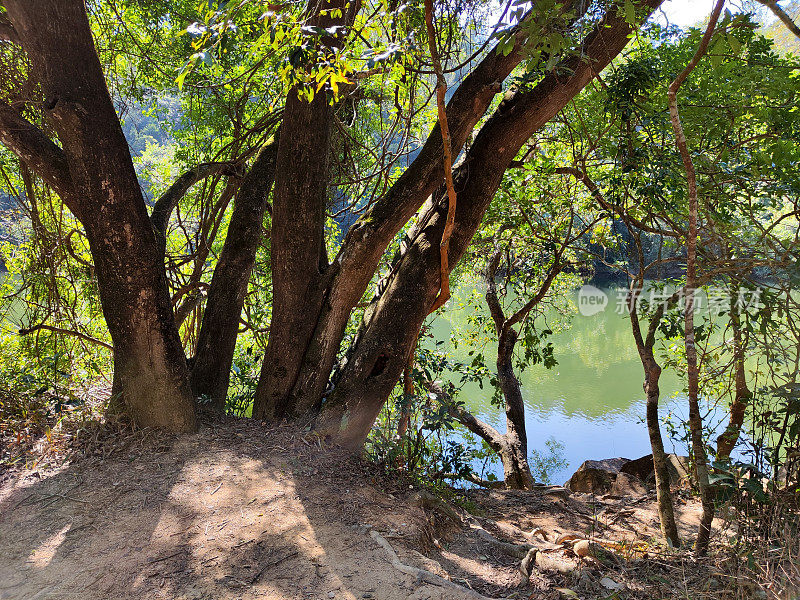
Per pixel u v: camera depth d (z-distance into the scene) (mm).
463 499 5773
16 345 7887
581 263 10398
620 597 3484
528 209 8500
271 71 7824
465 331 12500
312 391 5730
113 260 4848
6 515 3754
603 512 5957
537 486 9023
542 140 8055
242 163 7734
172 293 8500
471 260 11266
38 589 3047
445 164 4598
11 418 4883
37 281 7828
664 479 4570
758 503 3756
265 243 9758
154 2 8773
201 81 8812
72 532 3596
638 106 5551
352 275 5680
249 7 4684
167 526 3709
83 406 5188
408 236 6168
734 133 5719
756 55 5488
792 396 3553
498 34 3299
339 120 7867
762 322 4316
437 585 3254
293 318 5727
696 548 4035
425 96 9398
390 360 5508
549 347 9641
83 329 8203
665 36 6297
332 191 8586
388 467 5051
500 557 4164
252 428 5445
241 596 3053
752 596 3068
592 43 4996
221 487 4238
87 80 4680
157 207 6125
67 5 4551
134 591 3059
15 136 4895
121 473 4371
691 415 3893
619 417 14789
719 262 4293
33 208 7430
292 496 4184
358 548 3604
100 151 4703
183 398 5176
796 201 5020
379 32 4035
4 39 5676
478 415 15391
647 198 5559
